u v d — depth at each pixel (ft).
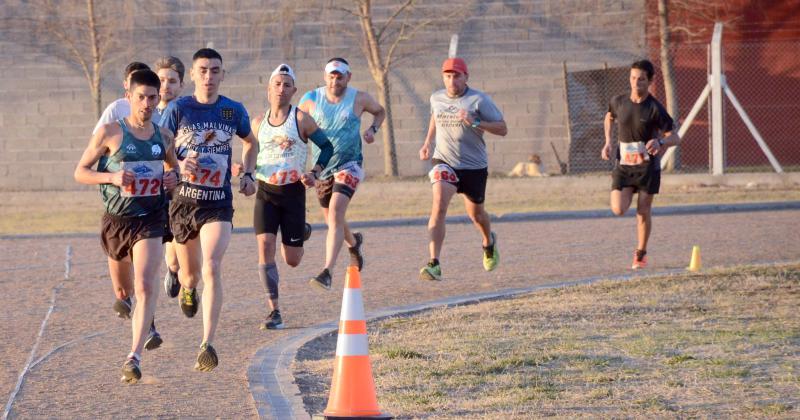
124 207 66.13
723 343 69.72
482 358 67.26
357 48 258.16
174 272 87.45
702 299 88.48
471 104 104.27
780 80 262.47
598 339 72.59
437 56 258.37
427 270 104.83
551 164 256.93
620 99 112.27
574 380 60.80
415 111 258.16
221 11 258.16
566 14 256.11
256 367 68.08
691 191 214.90
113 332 83.92
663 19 242.37
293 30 257.34
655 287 95.81
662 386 58.80
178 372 68.64
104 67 261.65
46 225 184.55
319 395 60.70
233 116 73.72
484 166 106.63
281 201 86.48
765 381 59.36
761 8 262.67
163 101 80.64
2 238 162.40
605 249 133.08
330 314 92.07
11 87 262.88
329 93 97.25
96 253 140.56
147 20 259.60
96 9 258.16
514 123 257.96
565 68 253.85
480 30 258.16
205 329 67.77
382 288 105.91
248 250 140.77
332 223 94.27
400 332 78.64
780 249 127.03
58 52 261.44
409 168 258.16
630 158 112.16
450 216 175.63
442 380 61.87
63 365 71.20
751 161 261.65
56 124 262.26
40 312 94.27
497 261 112.06
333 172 96.99
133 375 63.10
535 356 67.15
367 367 52.13
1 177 263.08
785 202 181.68
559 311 84.79
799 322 76.74
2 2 262.06
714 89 226.99
